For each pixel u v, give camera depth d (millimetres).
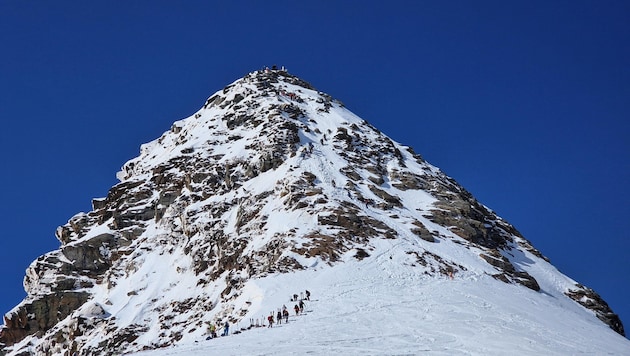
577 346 59719
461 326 64500
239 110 179125
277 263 99438
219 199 138875
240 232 120500
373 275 92812
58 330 119625
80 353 107625
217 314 97250
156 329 106875
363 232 109938
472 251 115875
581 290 122312
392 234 111188
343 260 99562
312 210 116125
